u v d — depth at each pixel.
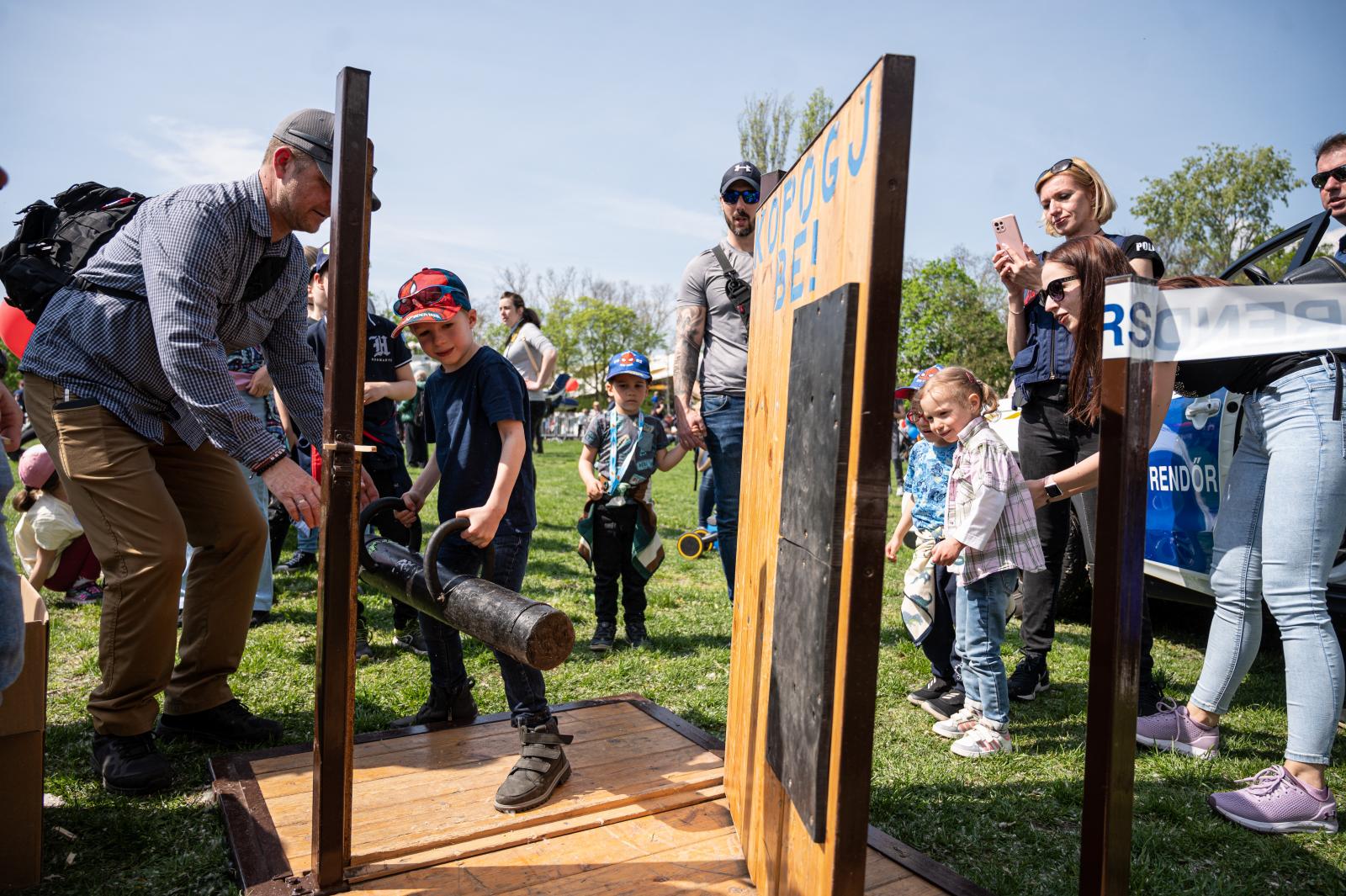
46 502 4.65
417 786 2.62
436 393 2.87
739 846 2.30
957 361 37.00
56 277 2.67
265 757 2.78
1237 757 3.11
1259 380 2.73
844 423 1.54
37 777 2.11
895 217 1.47
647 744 2.98
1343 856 2.42
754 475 2.37
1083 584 4.93
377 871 2.11
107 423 2.59
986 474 3.05
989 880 2.24
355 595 2.03
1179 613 5.48
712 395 4.03
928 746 3.25
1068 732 3.38
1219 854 2.44
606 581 4.49
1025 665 3.82
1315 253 3.42
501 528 2.80
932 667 3.82
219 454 2.88
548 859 2.22
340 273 1.90
